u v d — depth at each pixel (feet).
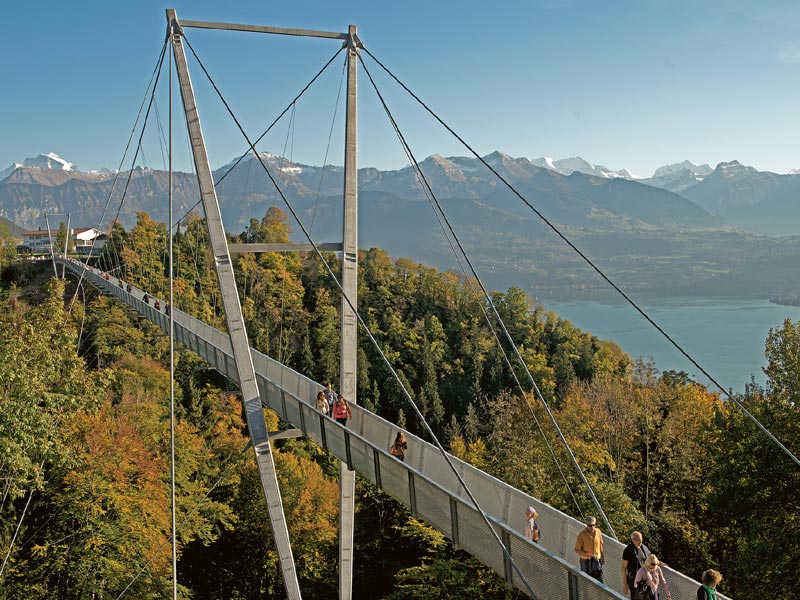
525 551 37.58
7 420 70.64
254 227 395.96
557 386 294.46
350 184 60.75
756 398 84.02
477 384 288.92
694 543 96.63
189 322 111.24
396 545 136.36
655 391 133.80
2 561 81.92
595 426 120.67
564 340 349.41
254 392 56.49
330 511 135.85
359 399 269.85
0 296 259.80
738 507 76.33
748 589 71.15
